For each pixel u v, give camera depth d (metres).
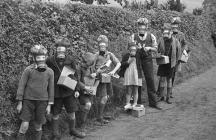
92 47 7.86
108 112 7.70
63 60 6.02
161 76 8.80
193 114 7.71
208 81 11.61
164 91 9.66
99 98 7.52
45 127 6.22
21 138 5.50
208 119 7.29
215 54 17.36
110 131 6.66
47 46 6.92
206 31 18.52
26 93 5.41
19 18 6.35
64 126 6.50
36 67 5.48
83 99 6.70
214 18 20.73
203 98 9.23
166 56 8.41
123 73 7.83
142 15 12.46
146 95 9.33
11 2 6.25
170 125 6.93
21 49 6.32
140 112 7.59
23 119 5.36
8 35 6.06
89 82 6.71
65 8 7.96
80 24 8.40
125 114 7.77
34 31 6.65
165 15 14.04
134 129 6.74
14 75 6.06
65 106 6.20
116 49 9.55
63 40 6.05
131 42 7.73
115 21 10.35
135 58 7.72
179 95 9.65
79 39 8.20
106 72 7.08
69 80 5.93
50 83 5.59
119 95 8.33
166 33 8.57
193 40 16.06
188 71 12.91
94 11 9.23
